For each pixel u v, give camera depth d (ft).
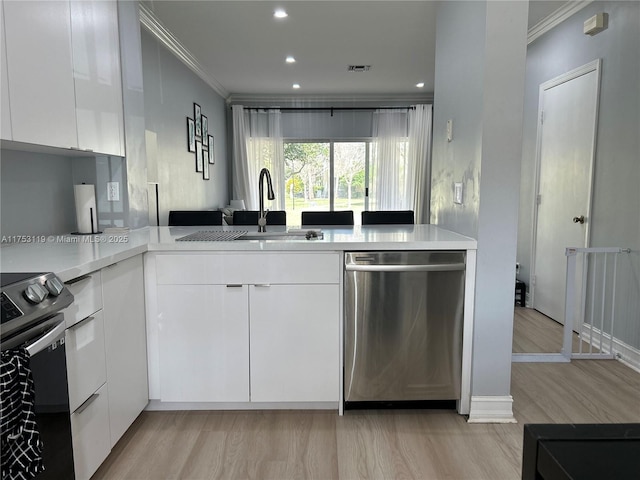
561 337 11.12
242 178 21.89
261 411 7.24
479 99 6.53
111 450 5.99
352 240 6.76
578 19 10.99
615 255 9.35
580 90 10.94
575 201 11.28
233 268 6.73
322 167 22.56
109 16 7.73
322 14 11.46
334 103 22.16
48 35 5.87
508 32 6.27
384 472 5.65
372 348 6.89
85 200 7.93
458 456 5.99
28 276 4.09
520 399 7.66
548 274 12.69
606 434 1.67
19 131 5.27
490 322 6.76
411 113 21.97
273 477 5.56
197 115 16.53
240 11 11.21
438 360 6.93
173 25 12.13
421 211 22.29
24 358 3.60
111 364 5.64
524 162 13.96
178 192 14.37
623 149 9.45
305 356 6.93
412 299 6.78
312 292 6.79
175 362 6.95
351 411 7.23
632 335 9.27
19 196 6.86
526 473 1.71
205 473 5.64
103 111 7.50
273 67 16.52
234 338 6.88
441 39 8.68
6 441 3.39
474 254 6.69
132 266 6.34
